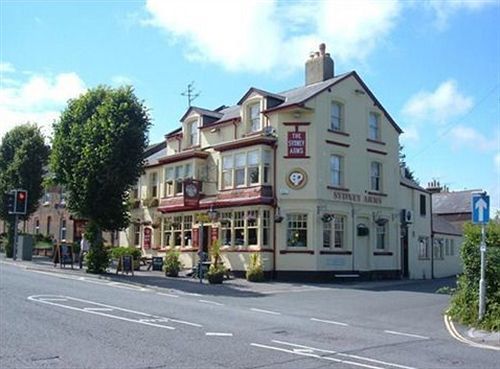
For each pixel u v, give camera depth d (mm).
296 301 19516
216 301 18609
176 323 13039
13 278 22406
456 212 54875
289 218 29344
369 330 13641
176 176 35219
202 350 10062
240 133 31906
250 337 11641
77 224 46219
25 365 8539
